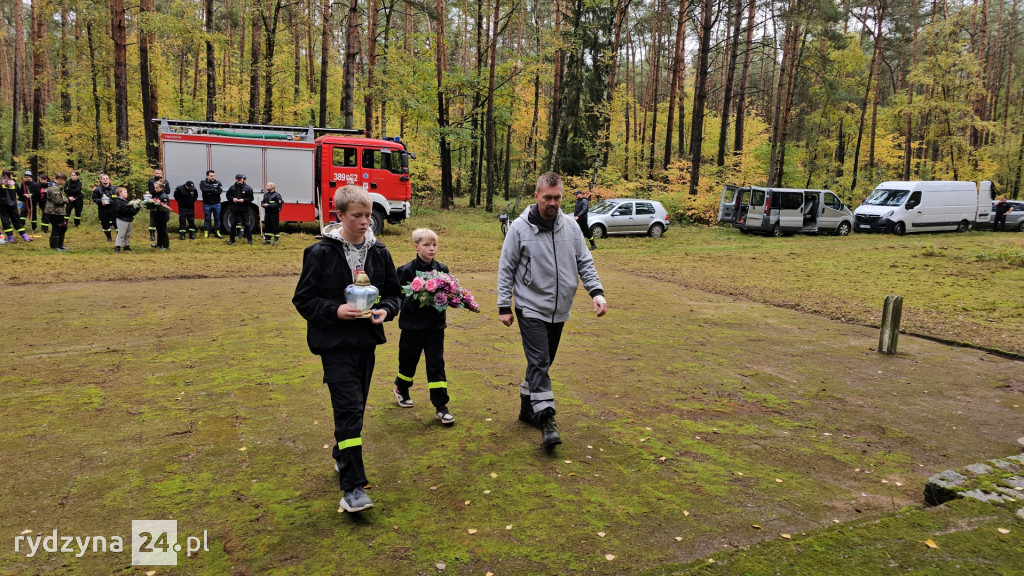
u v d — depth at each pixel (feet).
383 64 86.22
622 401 15.96
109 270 35.50
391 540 8.97
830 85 103.86
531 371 12.76
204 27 77.30
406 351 14.25
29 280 31.65
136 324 23.11
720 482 11.23
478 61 92.73
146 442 12.46
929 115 126.62
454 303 13.32
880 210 79.61
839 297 33.40
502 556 8.58
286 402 15.03
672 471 11.68
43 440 12.40
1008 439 13.84
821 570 7.73
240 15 98.32
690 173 90.07
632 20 138.10
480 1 91.35
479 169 108.27
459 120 96.22
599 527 9.46
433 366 13.89
